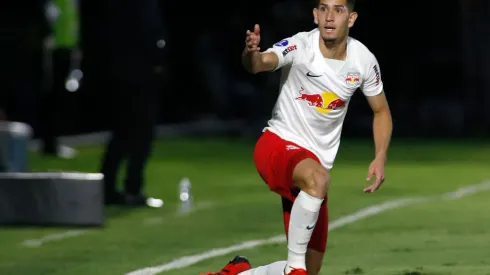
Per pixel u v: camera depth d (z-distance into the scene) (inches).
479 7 3476.9
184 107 4124.0
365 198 1562.5
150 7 1398.9
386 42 3789.4
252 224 1295.5
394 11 3764.8
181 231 1235.9
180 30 4030.5
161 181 1881.2
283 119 792.3
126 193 1473.9
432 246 1083.3
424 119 3619.6
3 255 1061.8
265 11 2925.7
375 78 799.1
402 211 1393.9
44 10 2325.3
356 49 789.9
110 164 1454.2
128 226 1280.8
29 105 3161.9
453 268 940.6
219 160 2373.3
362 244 1102.4
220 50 4141.2
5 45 3144.7
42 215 1262.3
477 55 3499.0
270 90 3100.4
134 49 1397.6
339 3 765.3
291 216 743.7
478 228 1222.3
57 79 2362.2
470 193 1641.2
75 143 2913.4
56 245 1127.6
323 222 785.6
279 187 767.7
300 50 778.8
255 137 3257.9
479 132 3469.5
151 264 999.6
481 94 3511.3
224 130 3727.9
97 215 1267.2
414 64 3779.5
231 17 3981.3
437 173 2016.5
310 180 738.2
